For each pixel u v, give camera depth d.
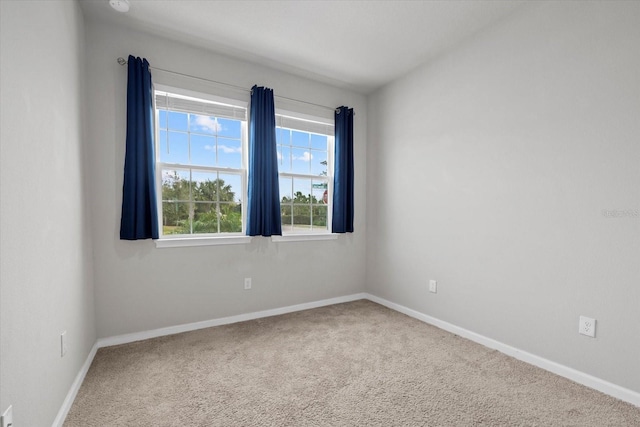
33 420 1.21
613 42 1.72
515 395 1.73
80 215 1.95
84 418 1.52
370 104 3.65
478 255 2.46
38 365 1.26
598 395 1.73
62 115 1.63
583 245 1.85
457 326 2.64
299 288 3.27
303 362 2.10
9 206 1.06
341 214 3.44
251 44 2.62
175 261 2.60
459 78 2.61
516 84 2.19
